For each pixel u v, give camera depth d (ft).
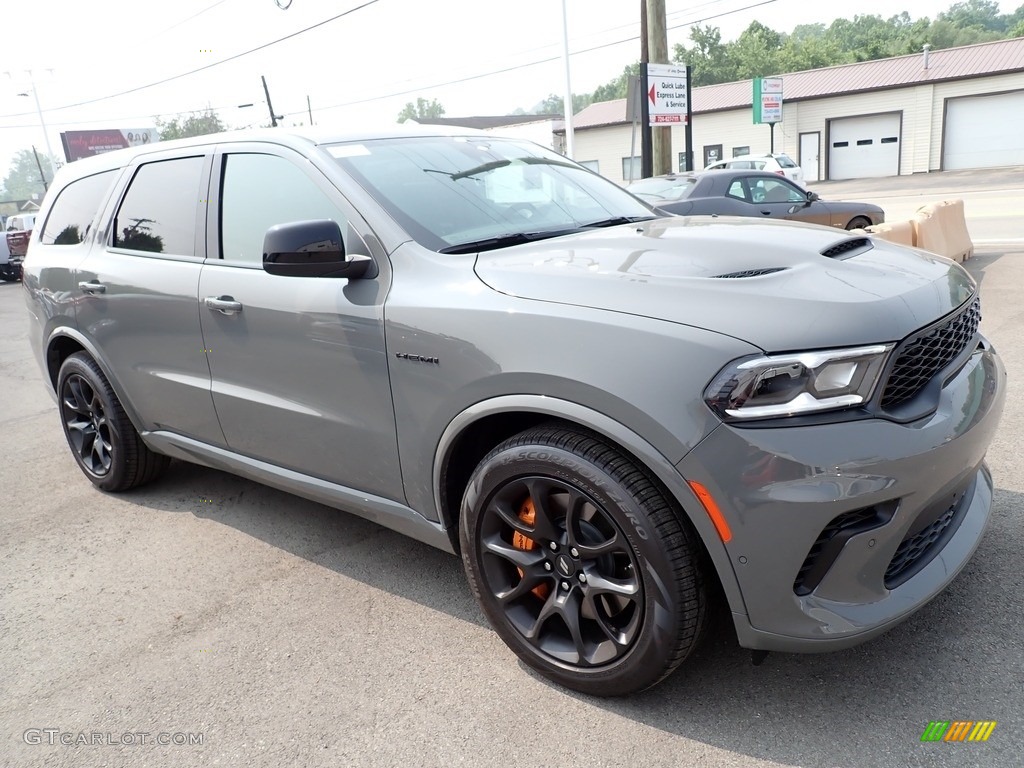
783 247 7.97
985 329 20.40
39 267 13.93
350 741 7.47
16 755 7.64
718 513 6.41
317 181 9.43
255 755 7.39
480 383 7.54
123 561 11.62
